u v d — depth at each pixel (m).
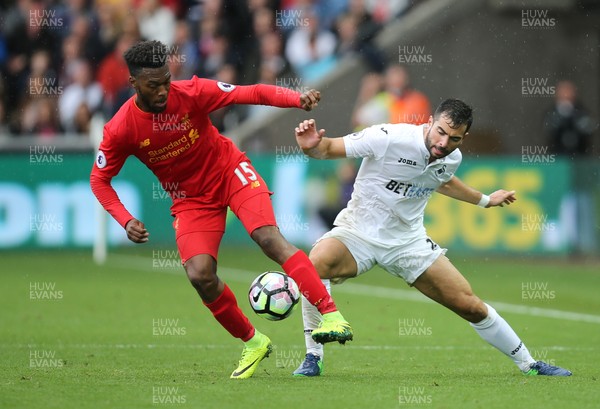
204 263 21.22
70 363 24.58
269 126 60.91
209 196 21.69
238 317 21.73
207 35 59.78
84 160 55.56
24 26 60.53
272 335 30.80
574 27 64.50
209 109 21.22
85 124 58.88
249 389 20.19
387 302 39.69
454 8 61.84
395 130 21.92
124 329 31.56
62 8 60.94
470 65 62.19
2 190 54.84
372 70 60.91
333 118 60.88
